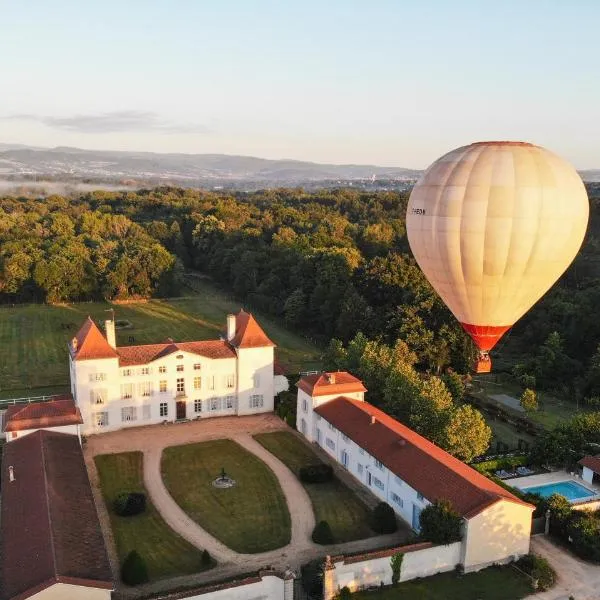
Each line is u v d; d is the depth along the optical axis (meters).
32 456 52.53
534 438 69.19
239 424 71.25
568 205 43.47
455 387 75.69
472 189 43.56
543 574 43.31
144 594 40.81
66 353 97.62
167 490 55.53
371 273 107.50
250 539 47.97
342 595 40.44
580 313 92.06
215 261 155.25
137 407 69.56
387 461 52.81
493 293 46.28
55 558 37.59
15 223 177.50
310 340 108.88
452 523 43.62
